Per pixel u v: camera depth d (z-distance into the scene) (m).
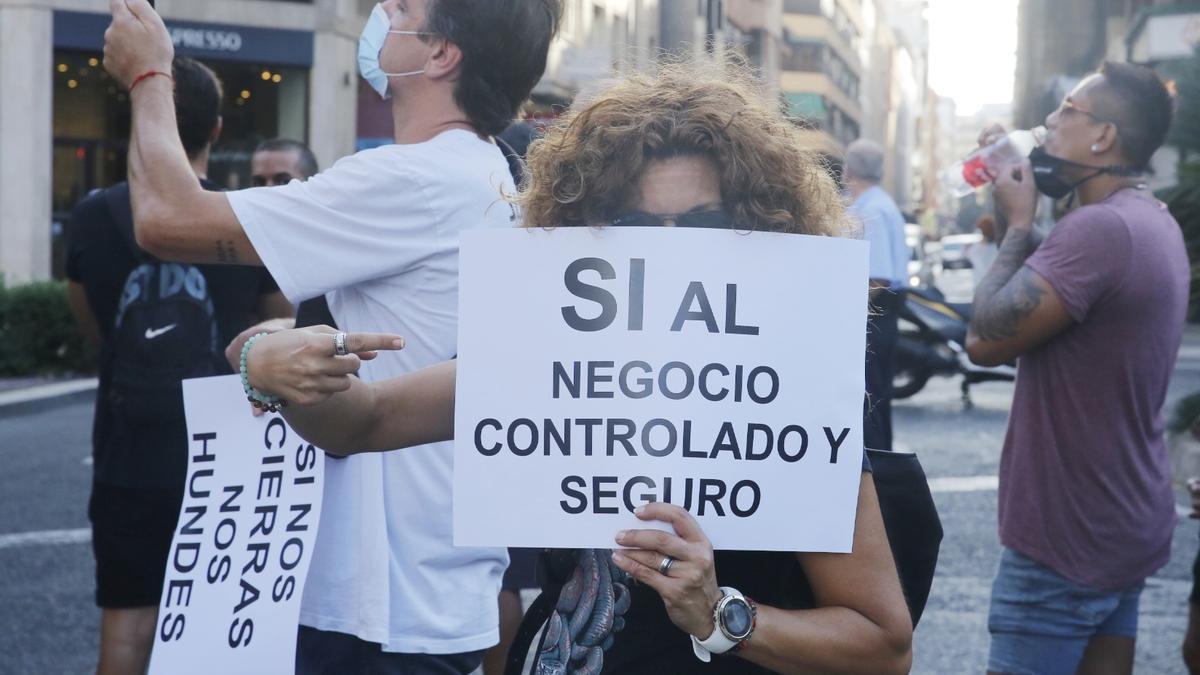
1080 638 3.18
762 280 1.77
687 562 1.66
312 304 2.50
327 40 22.25
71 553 6.64
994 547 6.74
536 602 1.99
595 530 1.76
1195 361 16.19
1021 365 3.26
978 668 4.91
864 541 1.77
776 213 1.79
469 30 2.51
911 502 1.87
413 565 2.44
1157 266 3.13
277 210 2.36
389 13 2.58
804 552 1.77
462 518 1.78
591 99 1.86
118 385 3.36
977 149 3.67
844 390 1.78
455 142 2.50
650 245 1.76
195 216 2.36
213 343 3.39
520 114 2.68
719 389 1.76
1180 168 9.09
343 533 2.43
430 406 2.07
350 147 22.98
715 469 1.75
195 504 2.51
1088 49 36.03
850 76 50.44
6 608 5.69
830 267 1.78
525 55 2.57
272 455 2.46
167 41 2.54
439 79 2.55
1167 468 3.25
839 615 1.75
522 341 1.79
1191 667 3.58
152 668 2.45
